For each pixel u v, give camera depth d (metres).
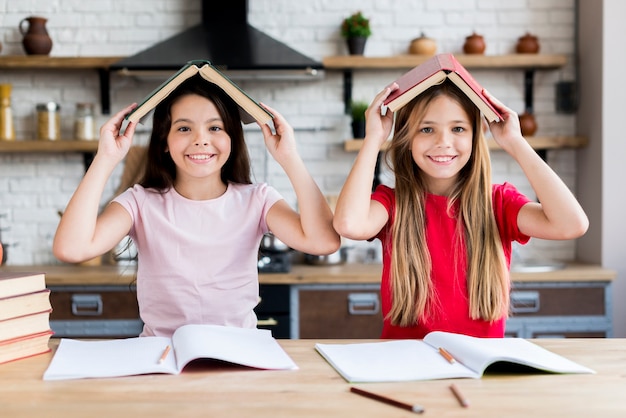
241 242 1.66
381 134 1.65
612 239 3.29
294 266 3.33
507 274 1.69
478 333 1.66
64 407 1.01
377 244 3.56
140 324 3.03
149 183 1.71
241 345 1.32
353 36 3.38
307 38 3.57
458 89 1.63
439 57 1.55
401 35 3.58
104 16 3.56
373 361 1.24
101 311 3.03
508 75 3.60
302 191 1.61
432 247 1.69
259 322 3.00
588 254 3.45
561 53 3.60
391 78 3.58
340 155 3.59
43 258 3.57
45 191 3.58
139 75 3.12
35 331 1.33
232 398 1.05
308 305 3.02
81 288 3.03
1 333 1.26
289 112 3.58
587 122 3.46
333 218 1.62
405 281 1.67
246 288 1.66
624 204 3.29
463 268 1.67
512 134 1.66
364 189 1.61
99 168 1.55
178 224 1.65
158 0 3.56
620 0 3.27
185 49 3.19
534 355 1.25
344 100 3.58
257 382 1.14
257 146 3.55
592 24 3.39
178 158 1.59
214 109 1.58
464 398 1.03
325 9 3.56
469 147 1.63
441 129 1.61
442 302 1.66
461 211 1.69
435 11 3.58
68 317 3.04
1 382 1.14
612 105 3.29
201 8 3.51
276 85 3.58
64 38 3.56
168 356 1.27
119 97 3.57
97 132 3.52
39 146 3.33
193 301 1.62
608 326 3.04
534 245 3.63
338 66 3.36
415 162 1.74
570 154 3.60
